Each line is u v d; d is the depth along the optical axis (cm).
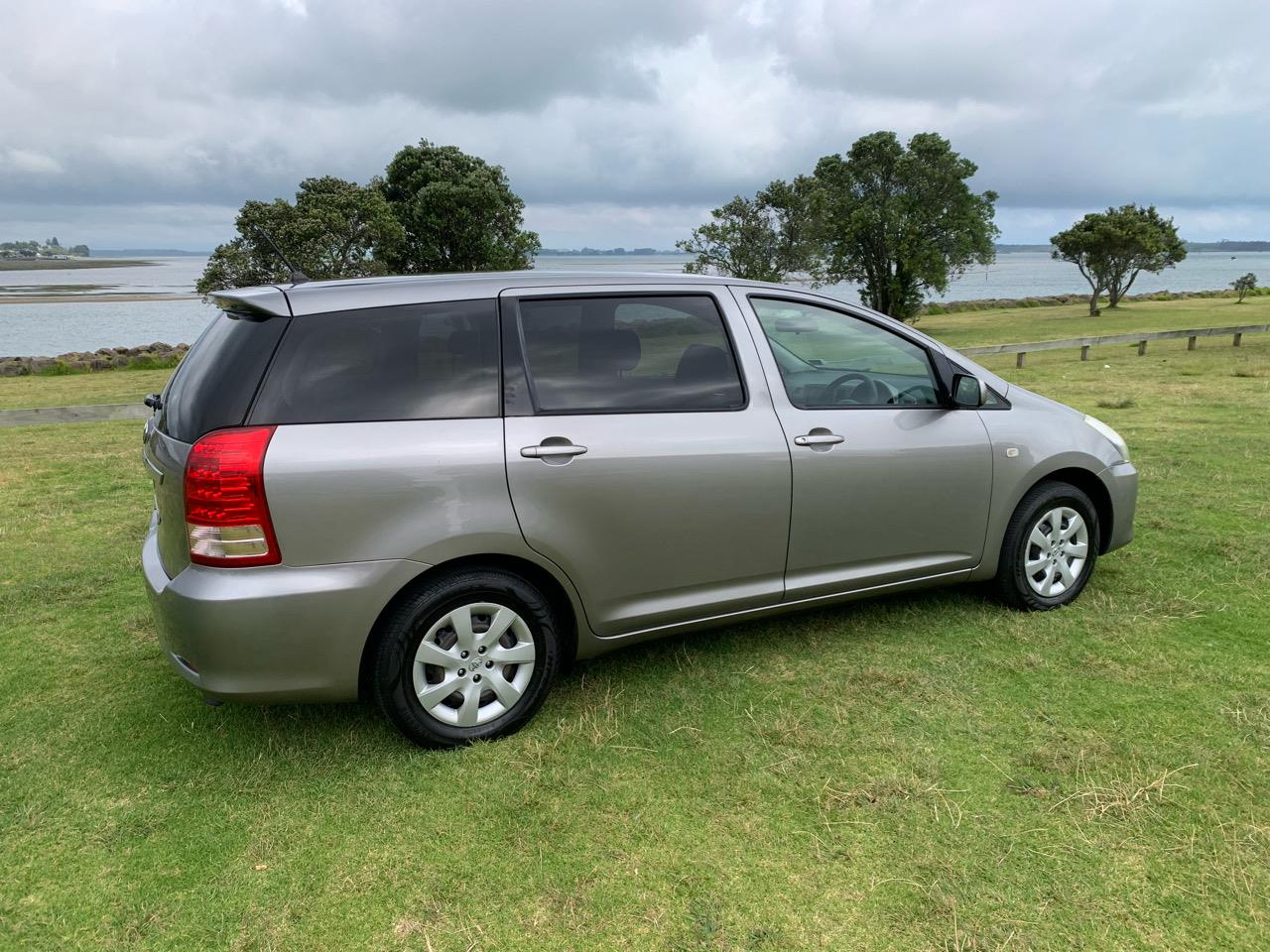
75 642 405
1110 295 4403
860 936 211
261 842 253
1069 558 415
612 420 307
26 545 565
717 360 334
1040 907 219
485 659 300
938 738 300
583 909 223
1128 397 1165
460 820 262
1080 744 293
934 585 389
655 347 323
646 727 313
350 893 231
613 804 267
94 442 1017
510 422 292
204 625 259
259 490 257
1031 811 257
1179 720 306
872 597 388
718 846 247
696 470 318
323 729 317
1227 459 743
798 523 343
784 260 3036
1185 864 233
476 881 235
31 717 331
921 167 3297
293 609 263
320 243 2783
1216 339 2219
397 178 3722
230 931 218
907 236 3319
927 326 3738
